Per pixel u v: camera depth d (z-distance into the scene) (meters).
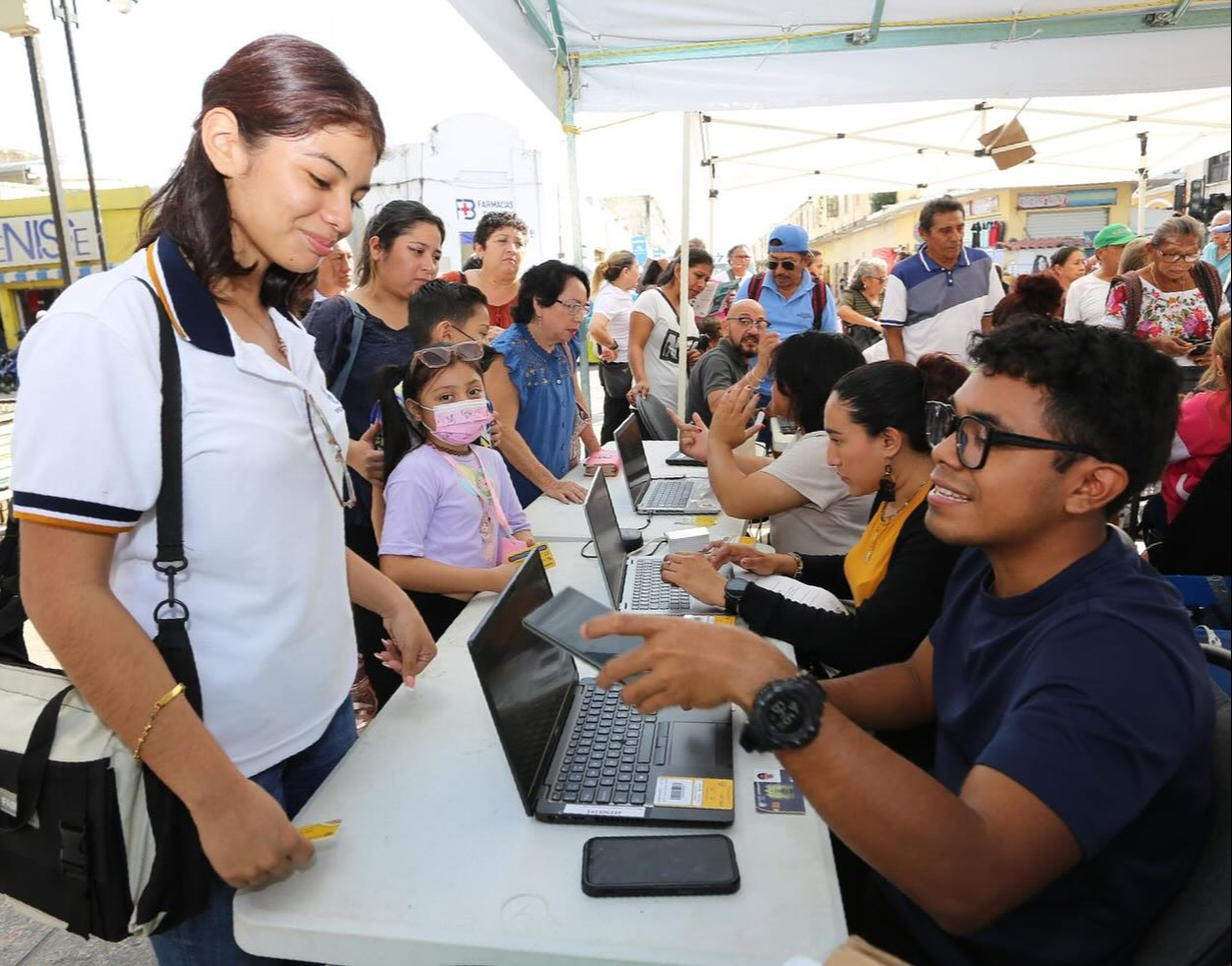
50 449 0.89
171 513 0.98
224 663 1.07
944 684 1.17
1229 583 1.79
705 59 4.07
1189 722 0.85
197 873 1.03
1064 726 0.82
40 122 4.69
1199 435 2.12
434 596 2.13
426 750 1.31
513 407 2.90
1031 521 0.99
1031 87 4.03
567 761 1.25
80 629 0.90
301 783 1.31
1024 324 1.03
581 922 0.94
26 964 2.01
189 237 1.01
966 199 16.12
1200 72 3.94
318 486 1.17
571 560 2.27
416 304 2.28
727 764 1.23
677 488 3.12
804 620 1.66
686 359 5.00
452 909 0.96
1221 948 0.77
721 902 0.97
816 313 4.76
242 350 1.04
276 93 0.96
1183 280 3.87
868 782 0.80
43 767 0.99
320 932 0.94
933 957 1.08
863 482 1.81
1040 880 0.80
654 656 0.89
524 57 3.98
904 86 4.07
